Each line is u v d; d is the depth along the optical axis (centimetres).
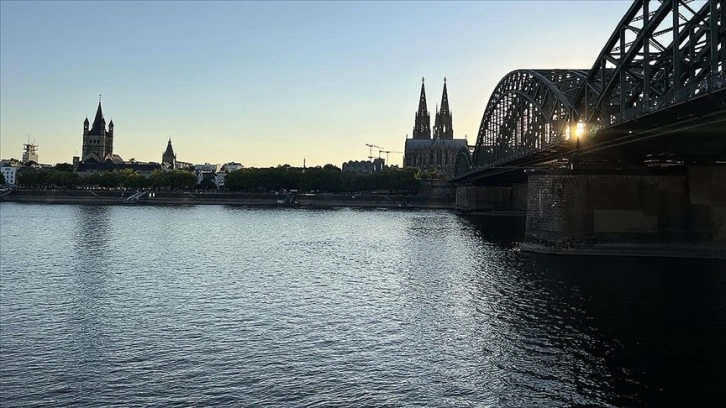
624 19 4866
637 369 2698
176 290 4609
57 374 2727
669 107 3781
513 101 10050
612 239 6159
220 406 2364
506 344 3089
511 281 4778
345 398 2430
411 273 5381
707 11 3800
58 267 5691
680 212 6066
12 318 3706
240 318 3712
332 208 19650
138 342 3198
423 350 3030
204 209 17688
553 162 8600
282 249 7350
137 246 7519
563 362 2808
